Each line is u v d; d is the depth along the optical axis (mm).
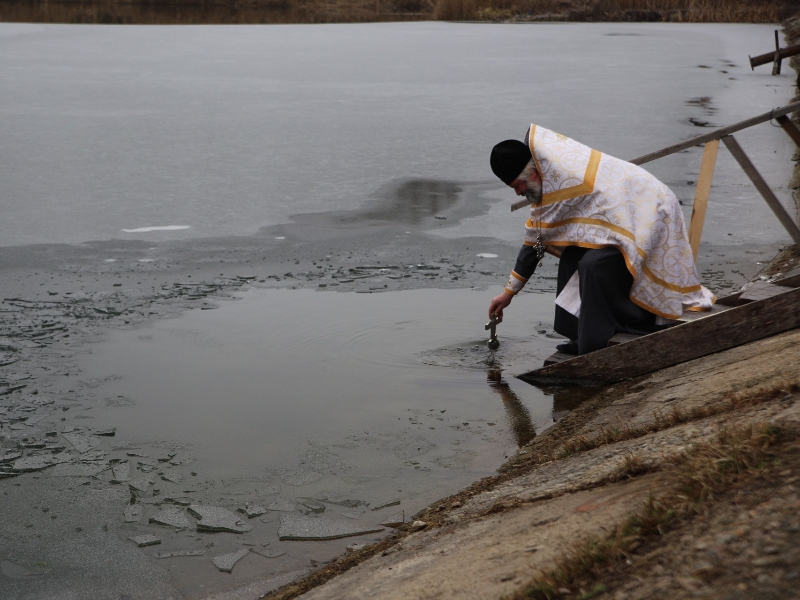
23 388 5172
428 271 7590
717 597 2131
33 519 3783
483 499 3689
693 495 2652
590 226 5074
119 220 9344
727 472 2730
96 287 7152
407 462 4273
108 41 29297
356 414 4816
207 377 5352
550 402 4922
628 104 17031
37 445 4461
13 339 5969
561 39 31891
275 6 52688
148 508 3869
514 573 2652
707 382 4242
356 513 3807
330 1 53125
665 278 5113
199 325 6281
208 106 16844
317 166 12016
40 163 12094
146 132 14328
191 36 31609
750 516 2416
